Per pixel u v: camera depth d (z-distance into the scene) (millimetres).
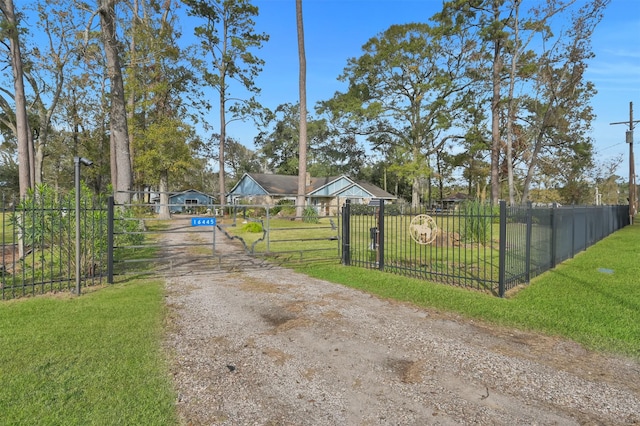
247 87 31156
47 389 2867
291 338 4074
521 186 44125
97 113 24438
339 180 41938
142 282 6805
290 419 2553
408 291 6172
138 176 26141
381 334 4211
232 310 5109
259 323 4570
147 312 4867
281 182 42438
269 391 2932
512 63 23156
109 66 13734
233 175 61969
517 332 4285
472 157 36469
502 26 23203
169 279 7117
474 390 2975
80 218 6285
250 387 2990
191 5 27734
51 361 3352
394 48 31734
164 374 3166
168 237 15844
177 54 23719
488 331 4320
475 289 6406
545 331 4289
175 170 25875
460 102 31938
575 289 6109
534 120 27078
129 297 5621
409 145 36156
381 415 2611
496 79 25359
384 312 5055
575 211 10234
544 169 31984
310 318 4781
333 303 5496
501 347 3852
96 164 33312
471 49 28359
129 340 3881
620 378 3182
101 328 4227
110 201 6527
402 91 34750
